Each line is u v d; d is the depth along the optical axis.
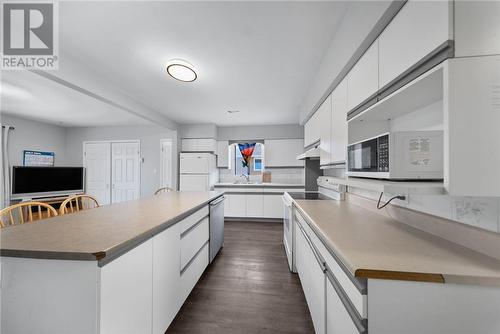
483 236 0.91
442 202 1.14
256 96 3.26
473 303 0.74
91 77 2.41
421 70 0.89
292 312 1.80
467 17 0.76
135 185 5.41
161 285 1.43
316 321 1.43
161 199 2.57
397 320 0.77
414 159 0.96
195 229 2.10
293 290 2.12
